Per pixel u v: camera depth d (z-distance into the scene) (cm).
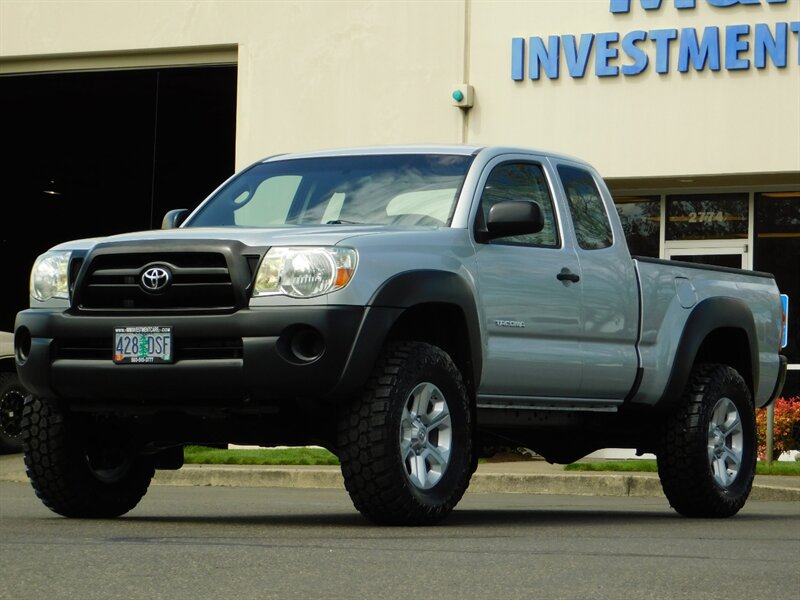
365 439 940
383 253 959
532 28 2403
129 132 3056
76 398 1000
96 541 820
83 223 3183
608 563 739
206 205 1166
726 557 789
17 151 3170
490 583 649
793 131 2273
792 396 2378
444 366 984
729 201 2431
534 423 1139
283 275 936
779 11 2280
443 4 2458
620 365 1155
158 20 2652
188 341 952
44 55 2741
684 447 1224
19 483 1908
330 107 2522
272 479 1911
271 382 927
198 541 823
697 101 2314
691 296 1238
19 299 3297
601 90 2362
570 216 1148
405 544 819
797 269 2395
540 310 1083
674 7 2327
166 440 1055
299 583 639
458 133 2444
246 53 2577
